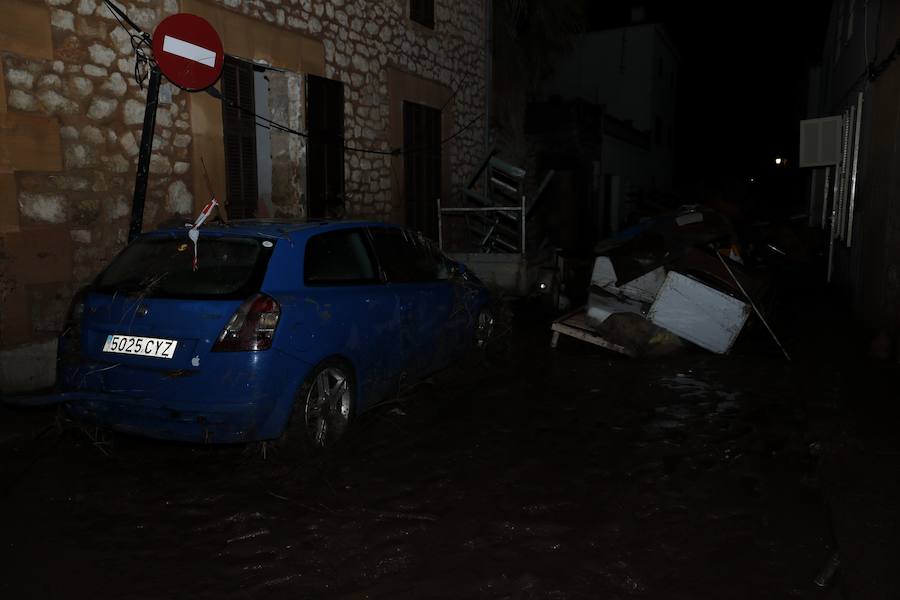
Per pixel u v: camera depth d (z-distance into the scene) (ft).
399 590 9.57
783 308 34.06
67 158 18.44
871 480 12.80
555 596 9.43
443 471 13.78
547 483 13.21
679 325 23.70
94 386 13.48
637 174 83.05
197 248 14.25
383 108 32.78
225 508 12.09
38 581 9.80
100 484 13.07
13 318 17.26
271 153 27.37
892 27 25.93
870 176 29.30
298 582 9.78
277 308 13.16
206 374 12.69
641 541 10.96
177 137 21.90
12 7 16.92
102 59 19.24
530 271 32.01
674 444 15.35
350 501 12.39
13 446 14.83
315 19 27.76
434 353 18.86
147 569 10.14
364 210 31.71
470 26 41.57
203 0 22.24
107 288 14.16
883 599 9.02
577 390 19.71
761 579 9.89
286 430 13.69
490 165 41.11
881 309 25.46
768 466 14.08
